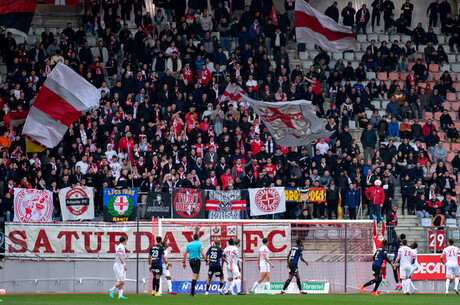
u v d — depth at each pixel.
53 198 65.44
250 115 80.62
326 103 89.94
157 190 68.00
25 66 80.50
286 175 73.50
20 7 71.50
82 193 64.56
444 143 88.31
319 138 72.06
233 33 90.19
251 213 68.19
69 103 62.28
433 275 66.81
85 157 68.62
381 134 84.00
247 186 71.19
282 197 69.00
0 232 60.78
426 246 69.50
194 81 83.25
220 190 68.00
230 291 57.19
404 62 95.62
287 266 59.53
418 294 62.22
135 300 49.56
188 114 77.00
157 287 54.84
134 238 63.16
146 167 69.69
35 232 61.53
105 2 87.50
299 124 71.69
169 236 63.00
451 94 94.62
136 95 78.75
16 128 73.44
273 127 71.81
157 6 89.56
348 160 75.69
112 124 73.06
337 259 65.75
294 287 63.19
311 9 79.12
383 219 73.00
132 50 84.12
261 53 85.31
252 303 46.78
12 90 76.06
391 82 91.00
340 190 72.38
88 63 82.44
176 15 90.12
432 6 101.00
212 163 70.94
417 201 76.12
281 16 91.56
